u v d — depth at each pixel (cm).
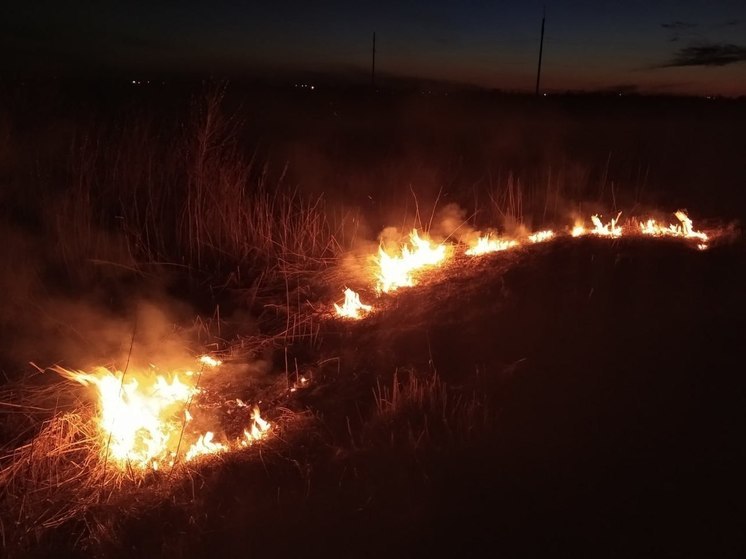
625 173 1132
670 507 278
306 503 303
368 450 340
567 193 963
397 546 271
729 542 258
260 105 2009
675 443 318
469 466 317
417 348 459
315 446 355
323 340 507
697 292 515
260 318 559
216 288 613
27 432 382
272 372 465
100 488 333
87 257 607
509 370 403
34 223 663
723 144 1588
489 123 2239
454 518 284
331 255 694
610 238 682
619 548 260
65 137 811
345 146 1416
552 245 666
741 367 380
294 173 1027
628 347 417
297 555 270
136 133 758
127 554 283
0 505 322
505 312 496
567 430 337
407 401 379
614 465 307
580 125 2223
